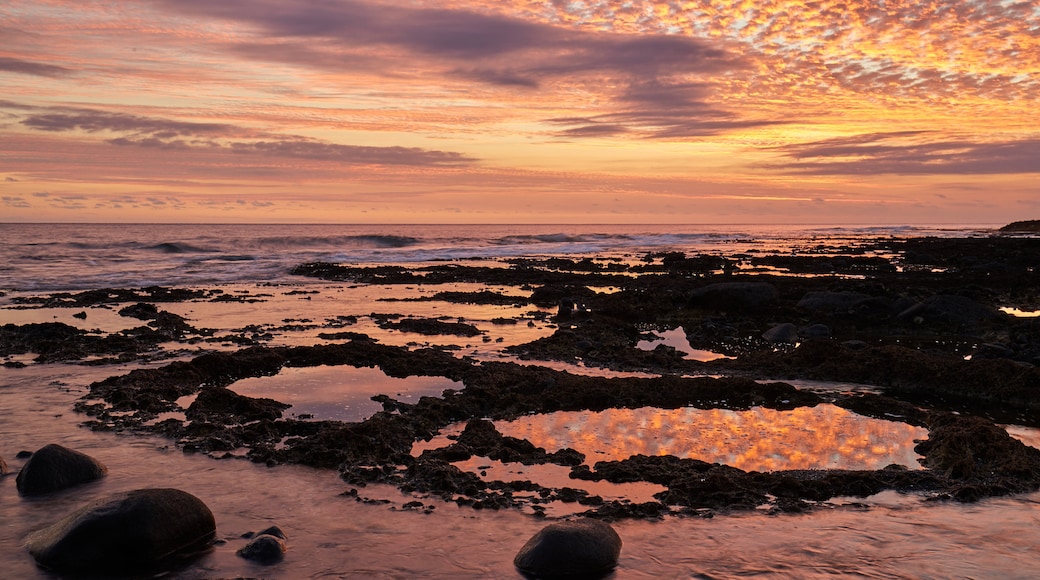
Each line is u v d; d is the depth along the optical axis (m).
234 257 46.19
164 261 42.53
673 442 10.07
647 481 8.54
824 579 6.18
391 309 24.31
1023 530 7.21
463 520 7.41
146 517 6.55
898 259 49.97
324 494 8.08
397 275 35.84
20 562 6.45
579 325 20.39
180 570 6.34
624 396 12.23
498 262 47.03
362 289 30.69
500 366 14.27
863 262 46.66
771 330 19.42
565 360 15.56
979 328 20.03
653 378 13.10
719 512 7.65
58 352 15.80
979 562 6.49
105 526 6.44
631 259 51.94
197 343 17.48
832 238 101.31
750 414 11.51
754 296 23.67
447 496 8.02
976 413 11.70
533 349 16.48
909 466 9.20
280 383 13.18
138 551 6.41
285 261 44.03
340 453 9.11
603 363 15.31
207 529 6.99
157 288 28.53
